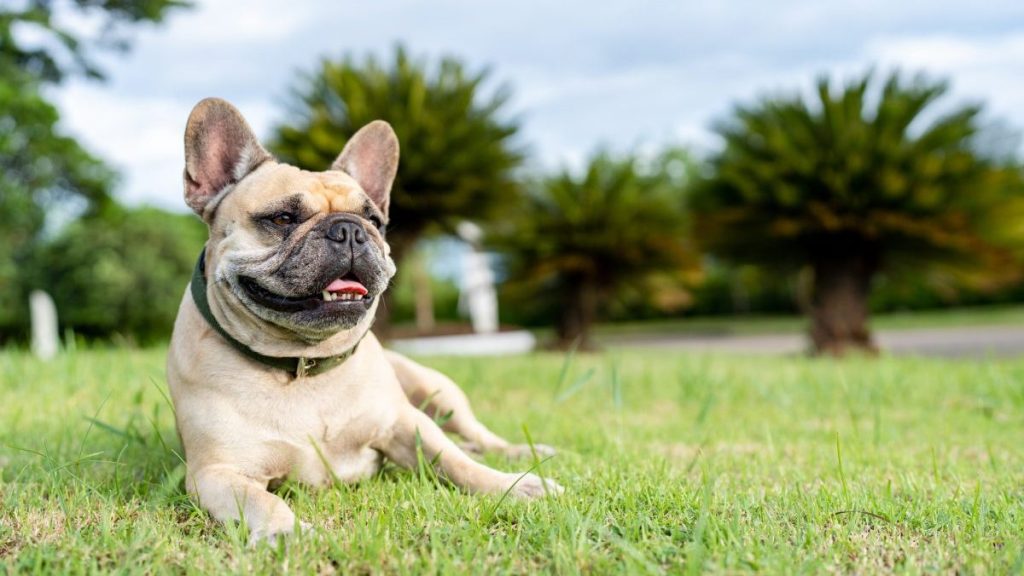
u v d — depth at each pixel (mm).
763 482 1105
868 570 803
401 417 1096
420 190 3756
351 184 1104
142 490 1038
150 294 6336
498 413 1658
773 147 3939
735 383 2105
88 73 5633
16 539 879
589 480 1054
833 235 3889
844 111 3916
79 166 6598
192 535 887
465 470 1032
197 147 1088
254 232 1025
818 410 1721
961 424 1572
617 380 1347
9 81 5387
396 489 1019
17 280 6371
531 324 9852
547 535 853
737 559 806
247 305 995
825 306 3992
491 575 786
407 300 10461
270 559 819
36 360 2113
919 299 9984
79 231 6582
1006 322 7637
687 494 984
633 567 784
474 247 4688
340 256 998
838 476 1121
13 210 6352
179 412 1041
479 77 4051
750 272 6152
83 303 6273
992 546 848
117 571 793
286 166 1096
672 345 6582
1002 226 3875
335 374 1049
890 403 1836
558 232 4676
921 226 3672
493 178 3926
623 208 4672
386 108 3766
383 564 806
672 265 4715
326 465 1007
